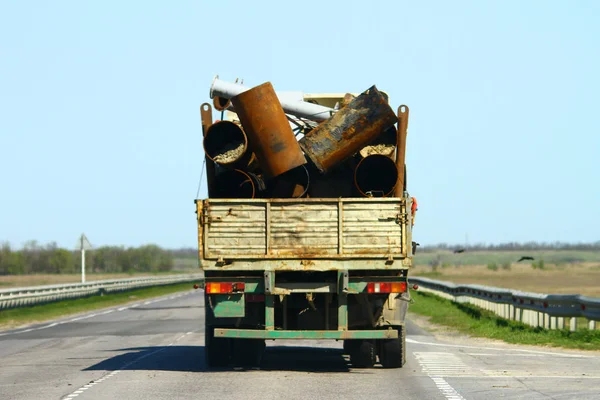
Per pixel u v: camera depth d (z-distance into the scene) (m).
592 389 20.64
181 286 129.25
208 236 23.48
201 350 32.00
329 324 24.14
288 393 20.03
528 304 39.03
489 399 19.08
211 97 25.16
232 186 24.44
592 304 32.69
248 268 23.50
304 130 26.33
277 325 24.20
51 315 58.59
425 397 19.39
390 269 23.55
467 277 136.62
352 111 23.77
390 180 24.25
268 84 23.08
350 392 20.20
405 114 23.95
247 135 23.27
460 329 41.91
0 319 53.19
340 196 24.77
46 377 23.73
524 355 29.22
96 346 34.44
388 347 25.12
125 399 19.19
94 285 87.50
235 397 19.36
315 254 23.45
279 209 23.50
